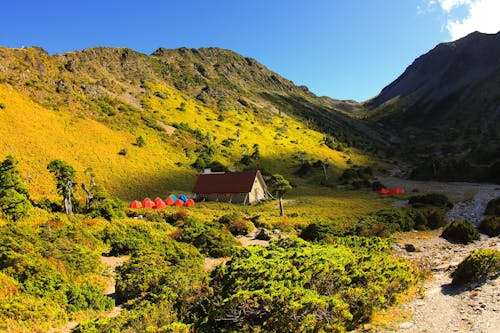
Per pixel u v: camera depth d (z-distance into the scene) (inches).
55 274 629.0
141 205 1887.3
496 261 508.4
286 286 437.7
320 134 5930.1
